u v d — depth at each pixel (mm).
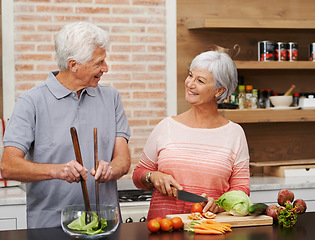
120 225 1969
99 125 2201
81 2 3617
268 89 3932
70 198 2146
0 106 3523
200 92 2223
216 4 3904
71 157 2145
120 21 3691
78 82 2121
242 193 2008
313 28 3787
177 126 2322
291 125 4094
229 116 3605
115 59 3699
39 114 2117
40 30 3557
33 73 3553
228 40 3939
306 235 1810
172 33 3785
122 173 2156
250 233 1840
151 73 3760
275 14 4027
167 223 1862
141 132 3756
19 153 2057
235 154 2279
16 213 2973
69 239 1765
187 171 2229
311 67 3773
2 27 3490
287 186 3389
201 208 2031
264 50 3750
